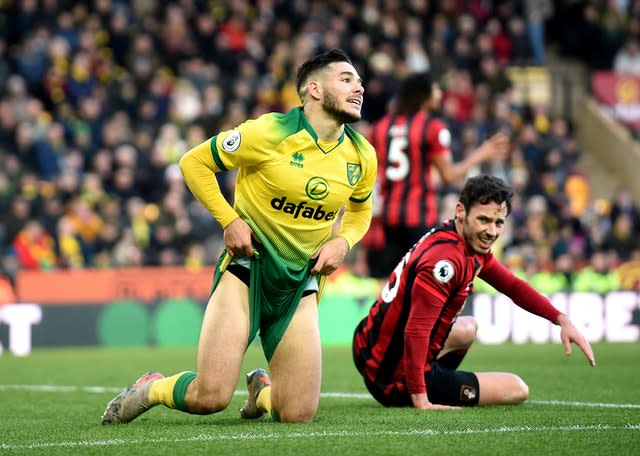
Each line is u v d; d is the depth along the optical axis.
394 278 20.19
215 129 57.84
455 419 18.52
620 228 59.84
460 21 71.44
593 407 21.27
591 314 50.16
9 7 58.69
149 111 57.22
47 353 42.34
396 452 14.66
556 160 65.56
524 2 75.81
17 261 46.34
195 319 47.78
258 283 17.80
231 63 62.56
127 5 64.50
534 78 74.00
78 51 58.69
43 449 15.36
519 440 15.82
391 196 30.11
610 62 75.81
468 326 21.03
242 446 15.14
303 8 67.31
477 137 63.88
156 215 50.75
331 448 14.96
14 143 52.97
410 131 29.73
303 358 17.84
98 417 20.56
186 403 17.58
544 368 33.19
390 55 66.31
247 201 17.94
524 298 20.14
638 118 74.56
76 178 53.06
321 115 17.73
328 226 18.28
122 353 41.97
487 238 19.30
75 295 45.66
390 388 20.77
